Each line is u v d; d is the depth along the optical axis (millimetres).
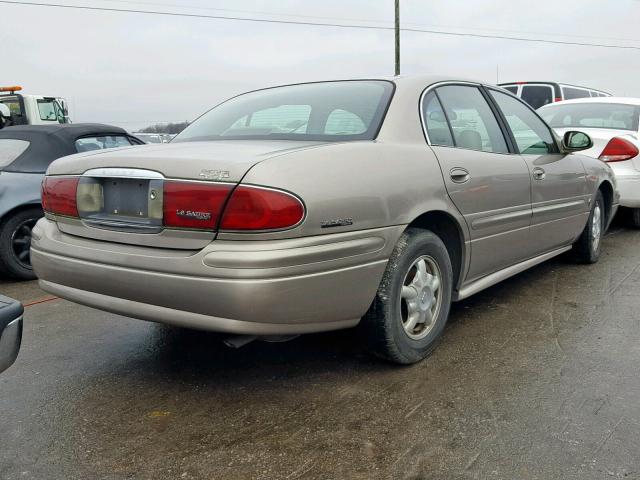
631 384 2775
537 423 2426
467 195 3150
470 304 4039
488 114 3709
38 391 2801
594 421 2434
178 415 2549
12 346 2000
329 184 2412
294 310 2350
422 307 2996
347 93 3217
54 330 3674
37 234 2943
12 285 4977
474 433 2357
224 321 2307
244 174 2258
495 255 3553
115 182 2588
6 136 5465
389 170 2697
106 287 2576
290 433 2383
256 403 2641
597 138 6480
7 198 4898
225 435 2379
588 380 2822
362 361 3070
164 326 3707
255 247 2246
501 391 2719
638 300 4090
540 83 11883
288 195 2270
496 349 3223
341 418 2494
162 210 2395
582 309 3904
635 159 6332
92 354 3260
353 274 2518
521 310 3896
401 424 2436
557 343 3305
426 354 3066
